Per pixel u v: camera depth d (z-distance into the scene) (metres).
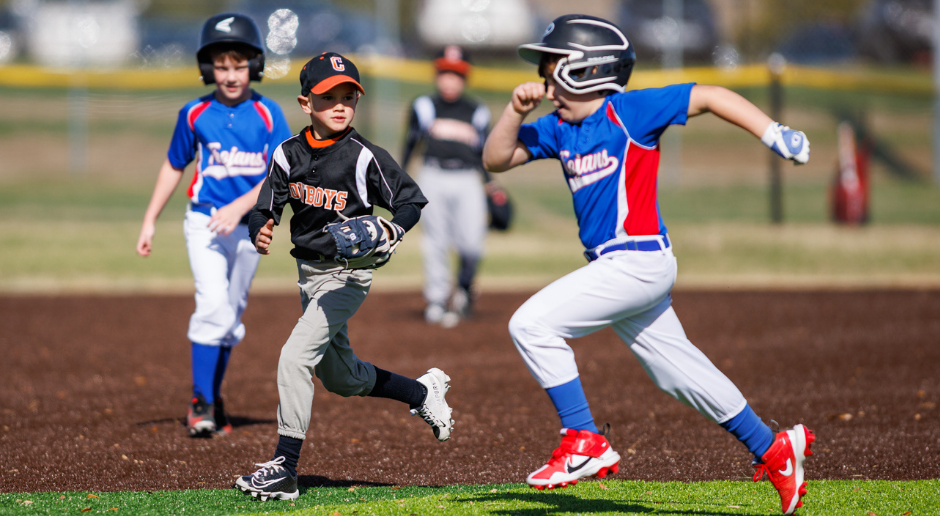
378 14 64.94
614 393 21.09
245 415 19.38
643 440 17.16
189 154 17.98
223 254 17.59
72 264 40.44
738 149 72.44
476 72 63.34
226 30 17.08
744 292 35.72
